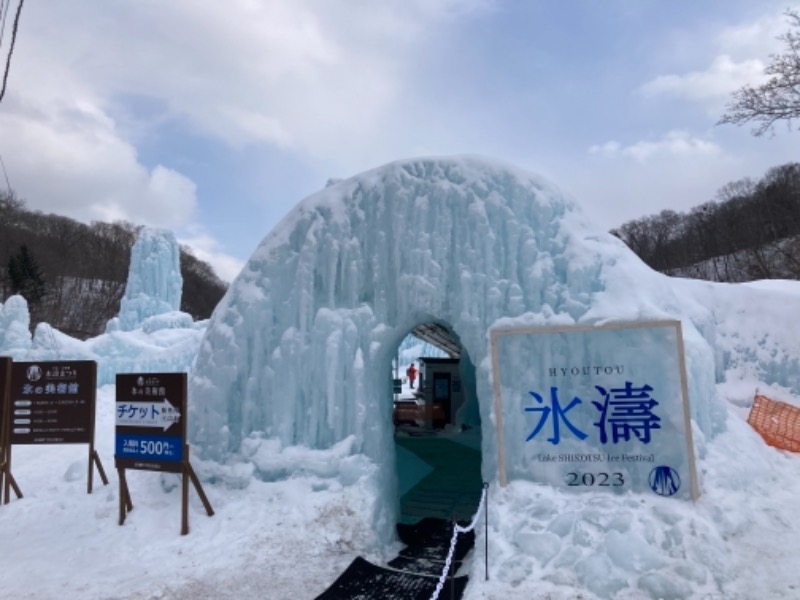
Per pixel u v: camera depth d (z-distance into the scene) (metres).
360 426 7.82
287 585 6.14
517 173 8.02
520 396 7.06
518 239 7.73
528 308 7.47
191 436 8.42
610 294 7.21
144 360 18.92
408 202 8.21
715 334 10.09
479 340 7.55
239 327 8.46
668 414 6.48
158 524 7.55
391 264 8.22
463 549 7.40
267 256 8.75
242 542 6.99
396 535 8.00
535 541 6.02
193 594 5.96
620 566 5.57
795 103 12.66
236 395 8.35
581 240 7.63
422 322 8.44
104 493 8.94
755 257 34.72
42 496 9.16
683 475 6.32
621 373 6.72
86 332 51.72
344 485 7.56
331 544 6.92
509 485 6.86
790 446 8.46
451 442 14.47
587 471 6.63
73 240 64.88
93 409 9.30
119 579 6.34
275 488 7.67
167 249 28.64
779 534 6.03
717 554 5.57
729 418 8.09
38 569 6.68
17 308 21.12
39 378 9.31
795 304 10.70
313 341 8.19
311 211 8.74
